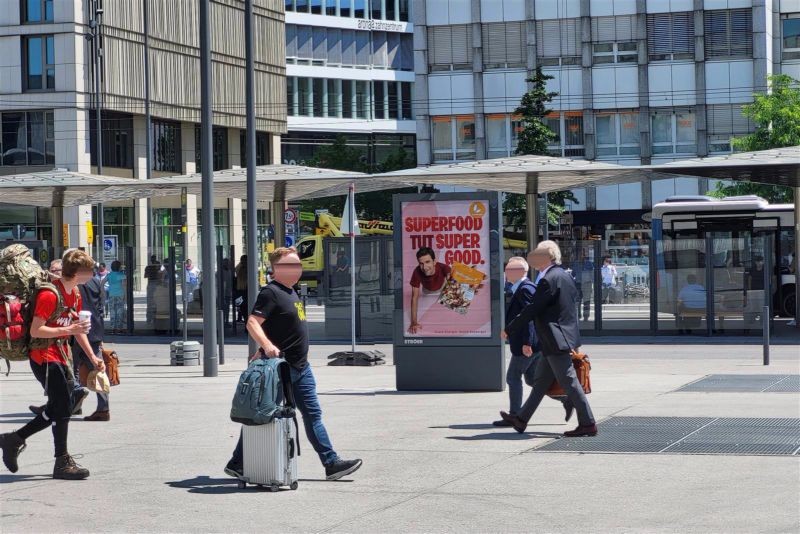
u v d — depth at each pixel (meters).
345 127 92.75
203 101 22.12
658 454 11.34
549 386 12.95
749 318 31.88
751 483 9.75
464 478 10.32
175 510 9.19
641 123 68.25
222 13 72.69
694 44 67.31
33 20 62.56
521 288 13.56
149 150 59.94
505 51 70.12
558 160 33.25
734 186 56.97
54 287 10.57
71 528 8.60
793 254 37.53
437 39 71.00
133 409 16.19
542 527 8.30
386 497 9.55
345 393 18.00
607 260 34.78
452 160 71.12
